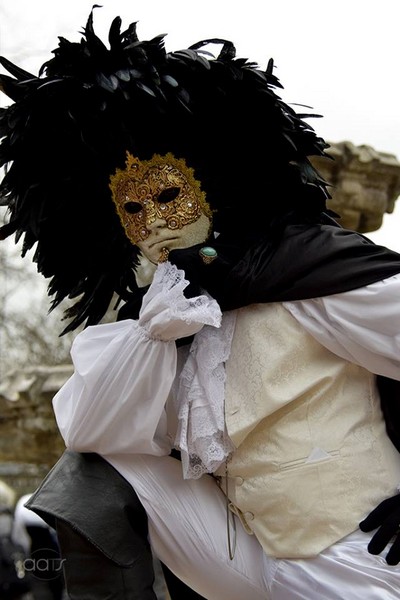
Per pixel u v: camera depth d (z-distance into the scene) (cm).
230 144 324
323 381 306
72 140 331
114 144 322
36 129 327
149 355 302
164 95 309
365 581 294
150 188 320
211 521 321
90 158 334
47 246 349
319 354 309
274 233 313
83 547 311
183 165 320
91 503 312
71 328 357
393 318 293
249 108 322
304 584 303
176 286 298
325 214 336
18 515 590
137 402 307
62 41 318
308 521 301
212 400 309
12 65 328
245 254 311
